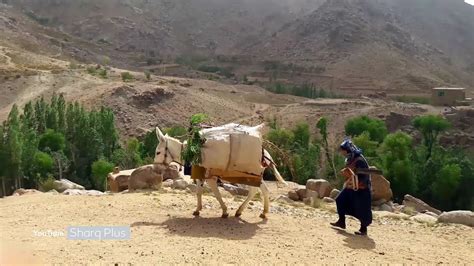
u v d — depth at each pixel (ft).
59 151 193.16
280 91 566.77
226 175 39.81
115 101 319.47
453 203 195.72
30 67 400.26
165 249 31.14
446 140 311.88
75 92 337.31
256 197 56.08
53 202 46.55
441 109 372.38
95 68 439.22
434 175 196.65
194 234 35.58
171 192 53.47
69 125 217.56
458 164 197.06
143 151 211.00
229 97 410.31
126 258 28.78
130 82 369.09
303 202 62.13
